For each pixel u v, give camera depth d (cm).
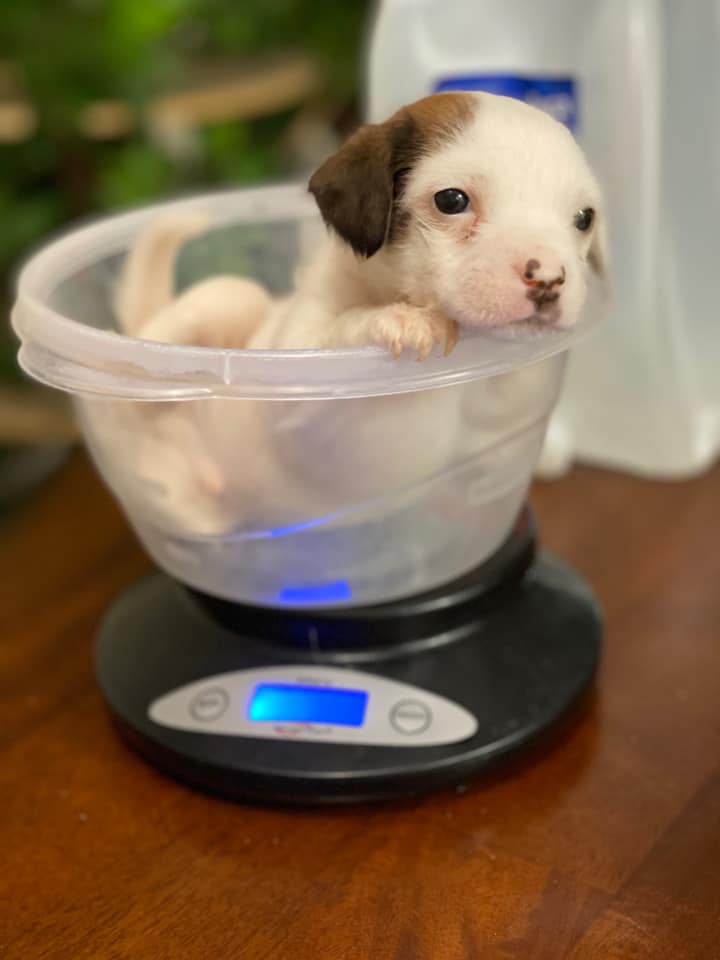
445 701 32
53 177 72
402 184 30
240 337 38
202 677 33
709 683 36
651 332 47
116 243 42
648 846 30
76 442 60
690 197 47
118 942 27
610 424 50
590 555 44
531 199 29
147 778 33
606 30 43
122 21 68
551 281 27
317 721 32
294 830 31
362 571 33
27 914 28
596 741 34
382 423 30
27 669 39
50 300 37
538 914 27
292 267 45
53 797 33
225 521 33
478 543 34
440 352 28
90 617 42
